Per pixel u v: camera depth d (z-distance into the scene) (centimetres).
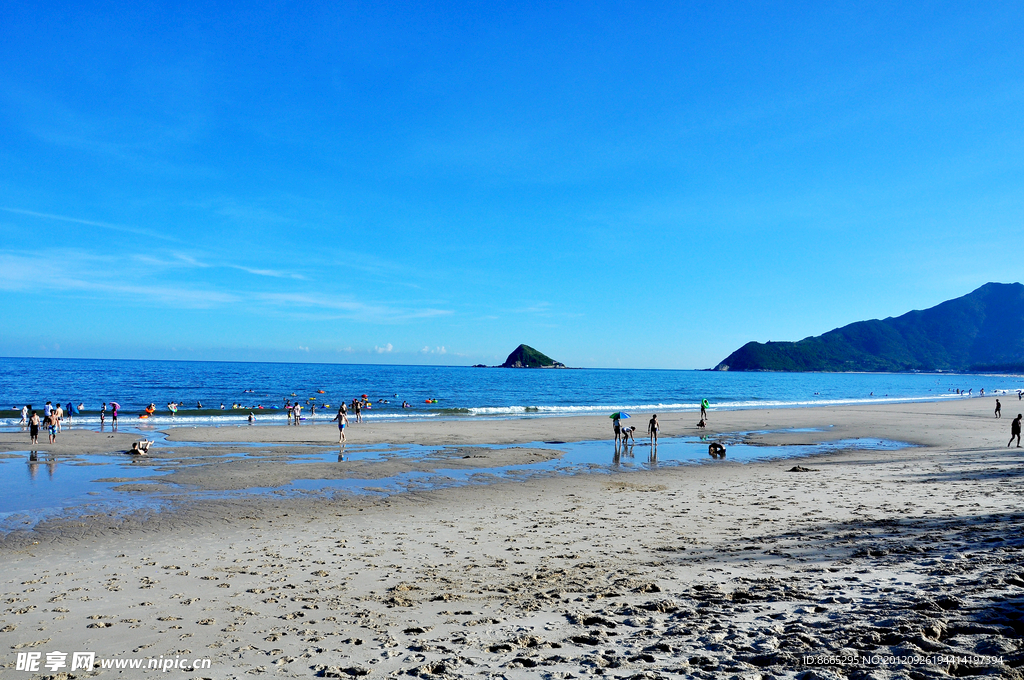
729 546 1001
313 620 668
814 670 431
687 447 2942
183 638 614
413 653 547
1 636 628
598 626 598
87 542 1148
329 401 7025
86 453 2484
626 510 1430
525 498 1642
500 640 571
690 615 605
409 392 9375
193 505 1518
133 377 11412
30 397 6650
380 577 870
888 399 9669
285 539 1164
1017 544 813
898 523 1116
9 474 1973
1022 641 430
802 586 682
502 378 16700
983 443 3047
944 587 608
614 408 6262
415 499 1628
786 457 2575
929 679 392
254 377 12875
